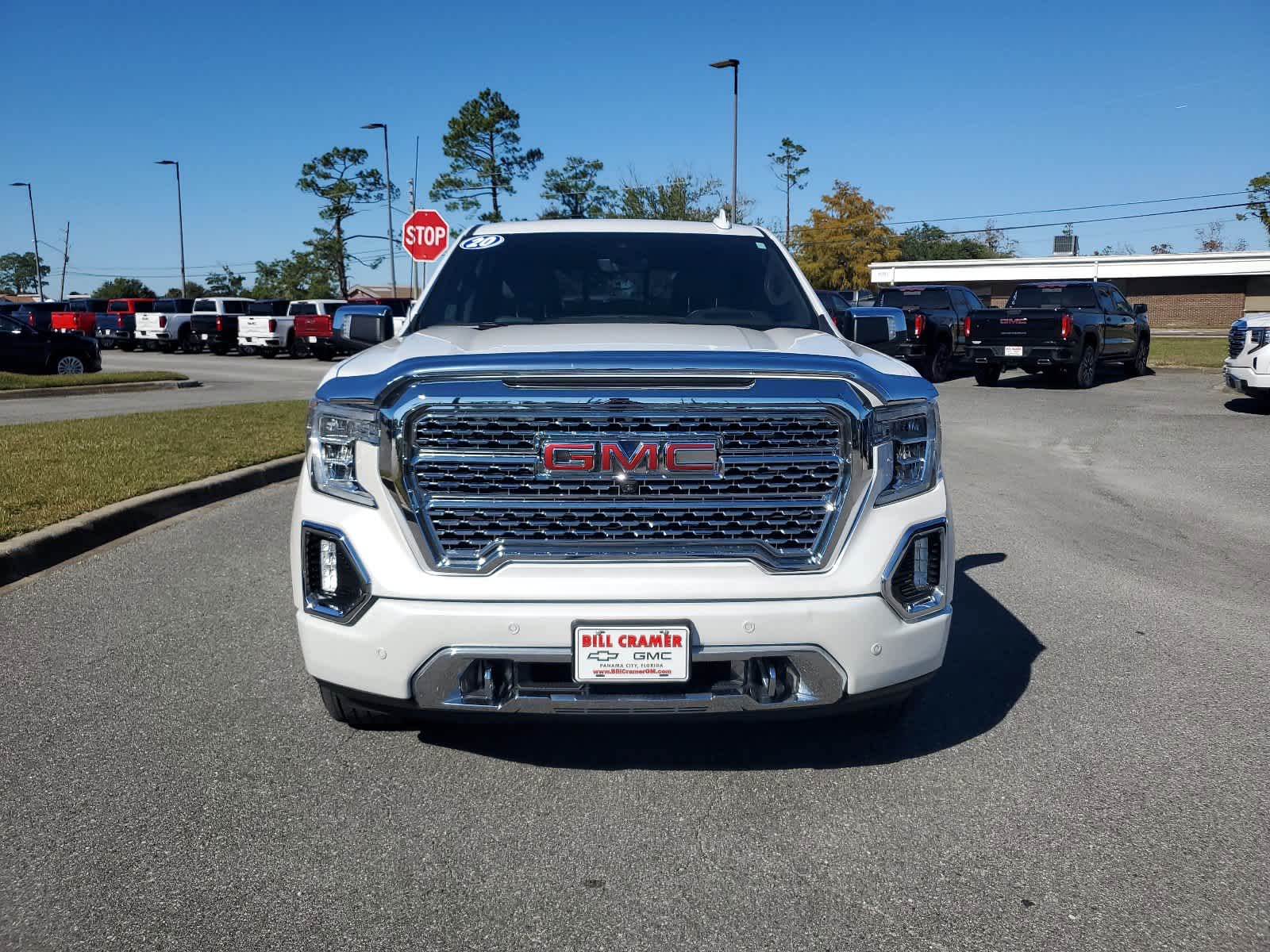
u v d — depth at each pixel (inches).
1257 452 433.4
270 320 1382.9
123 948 98.2
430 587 119.7
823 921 103.4
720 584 119.9
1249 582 237.5
